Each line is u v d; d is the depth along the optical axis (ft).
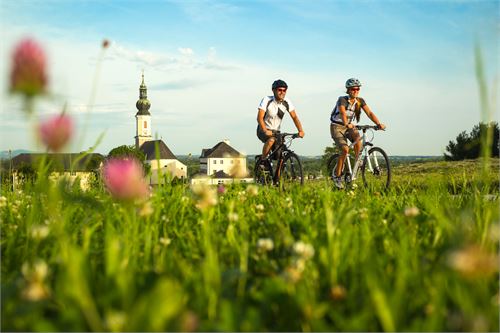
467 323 4.55
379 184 21.99
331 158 29.30
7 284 5.68
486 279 5.46
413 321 4.88
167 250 7.63
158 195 10.46
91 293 5.26
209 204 8.08
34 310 4.85
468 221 8.02
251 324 4.49
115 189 4.80
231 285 5.88
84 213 10.03
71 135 4.33
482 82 5.37
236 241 7.69
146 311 4.04
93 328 4.39
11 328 4.73
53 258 6.67
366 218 9.96
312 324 4.77
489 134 6.47
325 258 6.27
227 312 4.55
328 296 5.36
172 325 4.15
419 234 8.87
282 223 9.53
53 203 6.07
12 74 4.00
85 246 6.76
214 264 5.43
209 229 8.00
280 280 5.38
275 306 5.20
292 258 6.44
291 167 26.78
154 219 8.77
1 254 7.54
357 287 5.56
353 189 22.54
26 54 4.01
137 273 6.09
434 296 5.15
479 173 8.79
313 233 7.67
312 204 13.06
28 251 7.52
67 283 4.61
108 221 8.18
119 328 4.12
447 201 11.76
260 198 14.66
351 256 6.40
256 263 7.13
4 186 13.35
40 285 5.01
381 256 6.88
